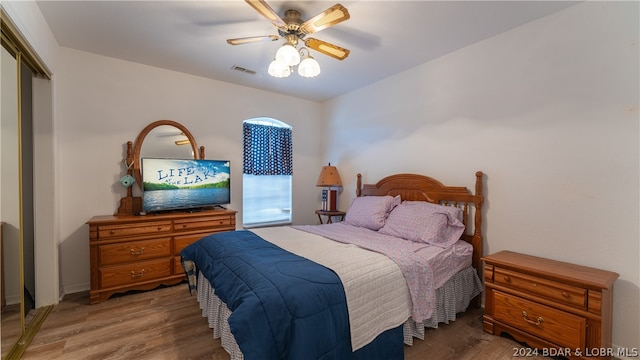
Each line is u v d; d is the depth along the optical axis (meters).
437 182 2.97
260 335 1.31
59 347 2.00
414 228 2.62
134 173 3.18
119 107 3.13
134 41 2.70
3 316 1.94
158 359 1.89
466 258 2.49
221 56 3.01
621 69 1.90
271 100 4.21
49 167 2.57
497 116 2.54
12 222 1.98
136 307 2.61
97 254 2.68
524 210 2.38
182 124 3.50
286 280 1.55
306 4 2.06
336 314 1.52
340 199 4.38
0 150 1.88
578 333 1.76
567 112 2.14
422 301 2.00
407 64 3.19
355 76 3.56
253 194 4.19
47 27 2.38
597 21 1.99
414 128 3.27
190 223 3.17
